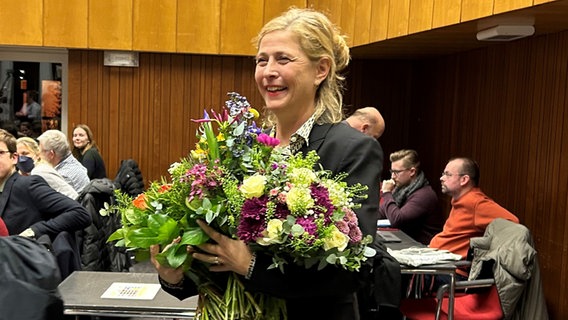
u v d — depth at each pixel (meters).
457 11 3.09
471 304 2.97
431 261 2.75
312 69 1.28
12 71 5.56
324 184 1.14
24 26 5.31
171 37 5.45
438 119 5.24
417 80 5.77
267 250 1.12
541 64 3.56
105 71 5.52
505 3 2.68
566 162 3.25
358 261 1.12
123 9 5.38
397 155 4.05
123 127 5.56
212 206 1.13
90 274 2.38
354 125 3.69
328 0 5.25
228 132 1.21
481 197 3.38
